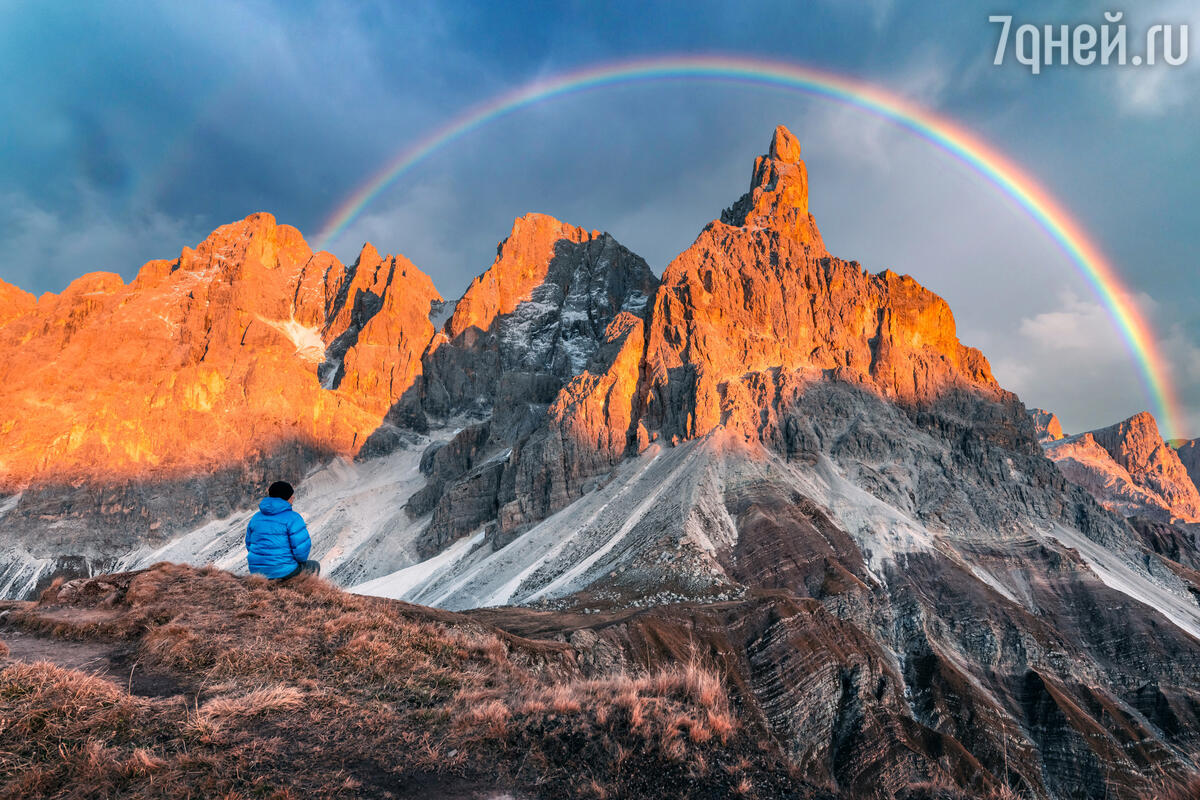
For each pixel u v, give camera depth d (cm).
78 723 827
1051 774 6988
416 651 1299
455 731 939
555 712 1011
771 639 6469
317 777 788
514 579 10788
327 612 1443
